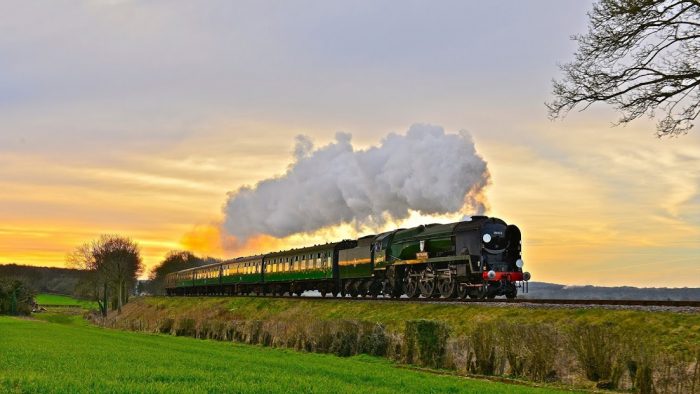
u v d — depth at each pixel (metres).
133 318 75.88
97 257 111.50
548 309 25.22
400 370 22.81
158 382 16.61
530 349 21.30
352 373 20.55
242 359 24.80
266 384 16.48
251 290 70.31
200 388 15.50
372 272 44.44
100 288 119.75
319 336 31.44
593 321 22.59
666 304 21.88
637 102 21.64
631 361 18.50
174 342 38.03
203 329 45.19
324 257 51.84
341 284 50.06
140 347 31.03
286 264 59.38
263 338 37.06
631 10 20.92
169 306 78.31
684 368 17.89
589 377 19.59
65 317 103.88
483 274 32.28
